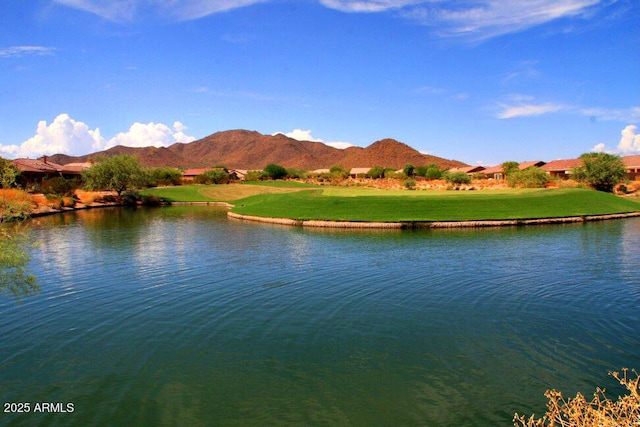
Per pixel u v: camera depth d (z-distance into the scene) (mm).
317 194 52250
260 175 124938
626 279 18531
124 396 9711
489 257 23516
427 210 41188
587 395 9312
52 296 16984
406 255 24297
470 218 38875
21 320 14383
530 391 9594
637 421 6602
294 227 38906
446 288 17484
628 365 10695
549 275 19344
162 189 89000
